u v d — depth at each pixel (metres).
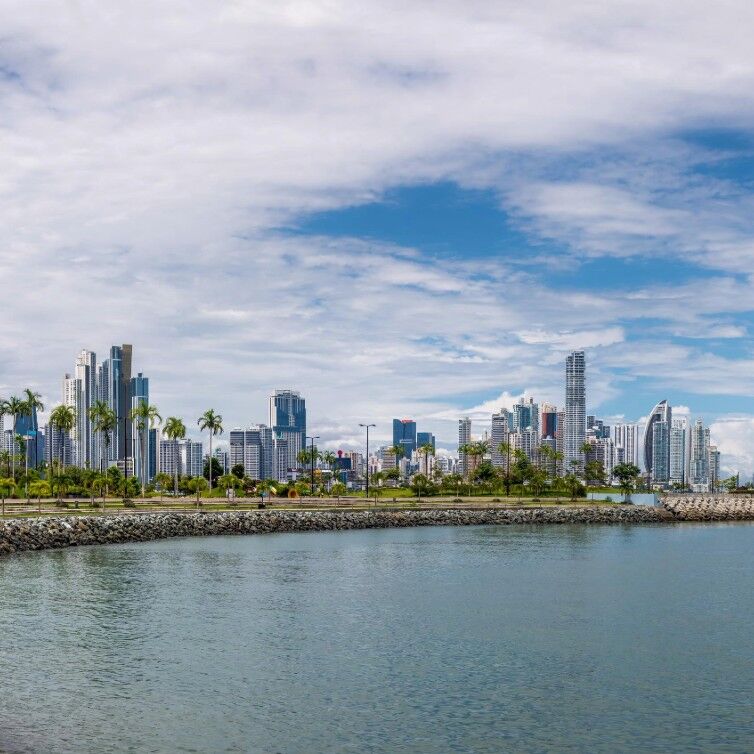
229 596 72.19
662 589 81.31
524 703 42.06
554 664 50.06
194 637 55.50
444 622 62.50
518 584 83.38
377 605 69.44
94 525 116.44
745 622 63.97
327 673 47.06
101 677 45.38
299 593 74.75
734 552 118.69
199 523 132.00
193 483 191.75
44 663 48.03
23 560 95.25
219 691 43.16
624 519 186.00
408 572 91.19
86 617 61.53
